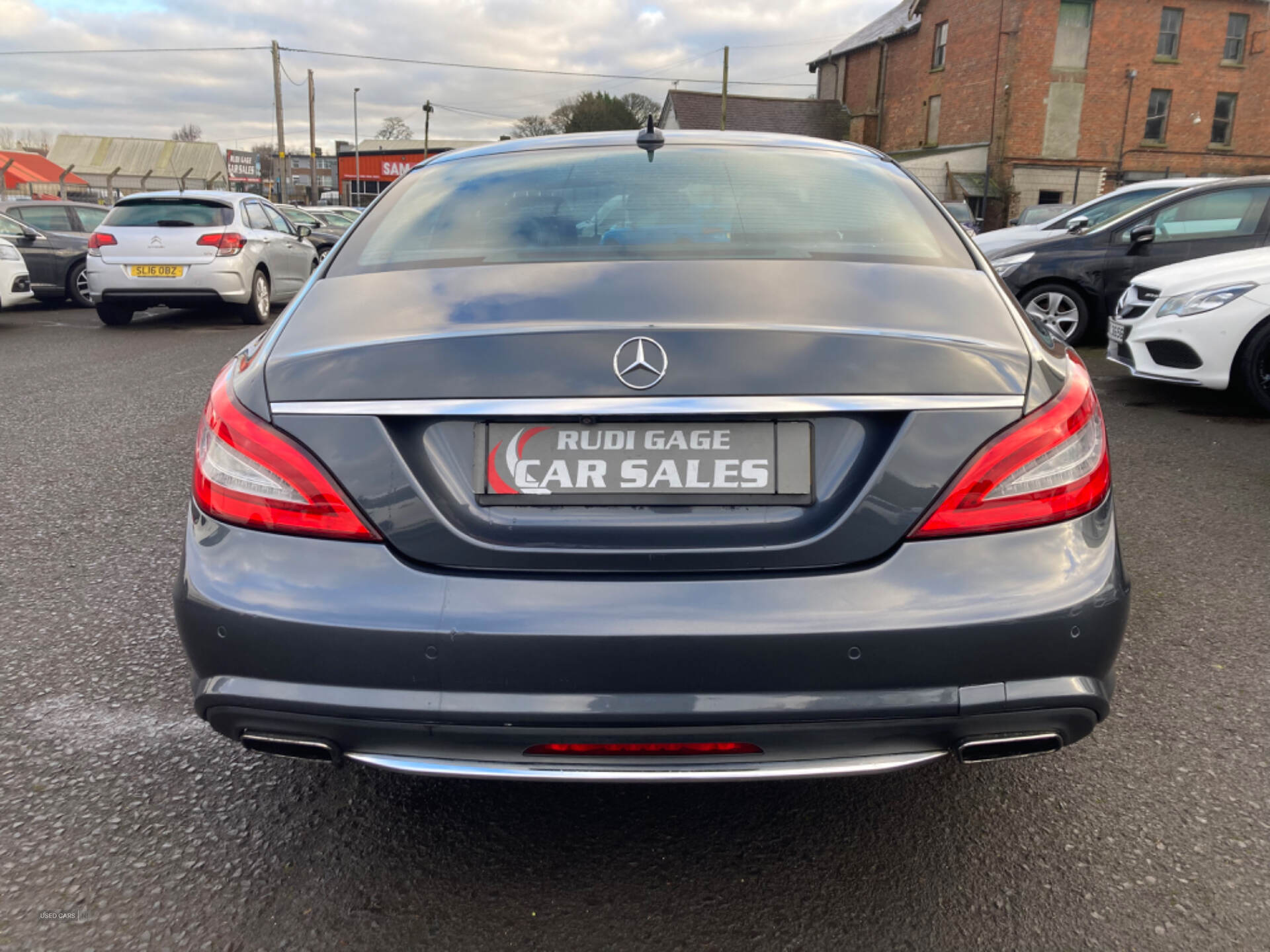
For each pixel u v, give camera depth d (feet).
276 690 5.31
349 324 5.87
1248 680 8.70
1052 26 103.14
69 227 44.04
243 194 37.58
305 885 6.17
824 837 6.66
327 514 5.27
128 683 8.68
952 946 5.64
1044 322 7.92
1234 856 6.35
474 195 7.72
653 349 5.24
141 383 23.27
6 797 7.00
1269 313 18.67
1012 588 5.15
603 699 5.09
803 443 5.25
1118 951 5.58
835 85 144.15
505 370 5.25
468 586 5.17
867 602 5.09
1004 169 105.50
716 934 5.75
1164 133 107.76
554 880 6.24
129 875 6.22
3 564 11.43
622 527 5.24
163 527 12.75
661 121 148.05
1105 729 7.94
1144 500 13.98
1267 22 106.52
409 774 5.34
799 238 6.85
